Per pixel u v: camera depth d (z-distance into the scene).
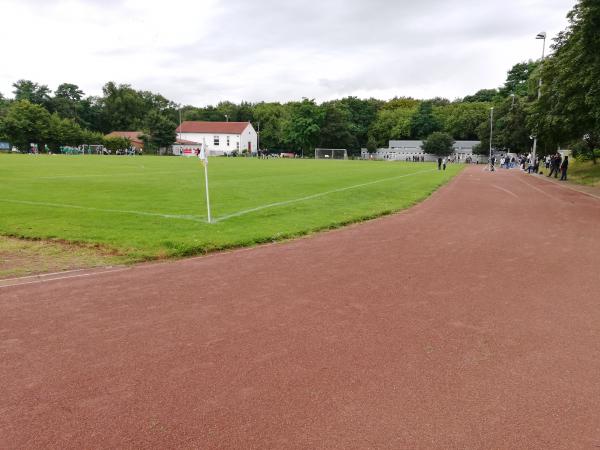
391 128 122.81
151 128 93.38
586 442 2.97
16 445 2.89
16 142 79.69
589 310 5.44
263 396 3.48
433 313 5.29
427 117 118.31
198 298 5.74
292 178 25.91
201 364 3.98
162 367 3.92
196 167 37.12
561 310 5.43
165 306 5.44
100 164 38.84
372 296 5.87
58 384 3.63
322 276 6.79
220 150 106.94
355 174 31.84
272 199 15.64
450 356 4.19
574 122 25.73
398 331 4.75
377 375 3.82
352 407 3.34
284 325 4.88
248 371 3.87
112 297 5.76
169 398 3.44
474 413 3.29
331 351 4.27
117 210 12.55
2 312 5.21
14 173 26.30
